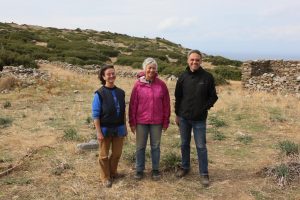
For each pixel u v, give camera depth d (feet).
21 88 59.11
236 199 20.04
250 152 28.12
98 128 20.72
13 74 68.39
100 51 151.84
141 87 21.44
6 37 164.66
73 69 95.45
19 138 30.89
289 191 20.86
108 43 204.03
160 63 118.21
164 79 84.69
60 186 21.16
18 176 22.53
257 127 36.35
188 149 22.66
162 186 21.36
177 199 19.86
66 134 31.09
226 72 100.37
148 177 22.63
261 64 70.79
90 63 118.42
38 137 31.42
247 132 34.37
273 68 72.02
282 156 26.68
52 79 68.64
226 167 24.81
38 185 21.27
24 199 19.51
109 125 20.80
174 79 83.20
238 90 68.54
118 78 83.82
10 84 59.36
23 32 185.68
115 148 21.70
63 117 39.63
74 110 43.80
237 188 21.34
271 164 24.85
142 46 204.13
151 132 21.77
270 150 28.55
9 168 23.67
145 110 21.40
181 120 22.08
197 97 20.94
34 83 62.59
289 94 60.49
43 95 55.01
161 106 21.63
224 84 80.43
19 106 46.42
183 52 209.97
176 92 21.88
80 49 151.02
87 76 83.35
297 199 19.94
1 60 83.15
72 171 23.32
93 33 252.83
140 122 21.54
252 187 21.43
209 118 40.19
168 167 23.90
